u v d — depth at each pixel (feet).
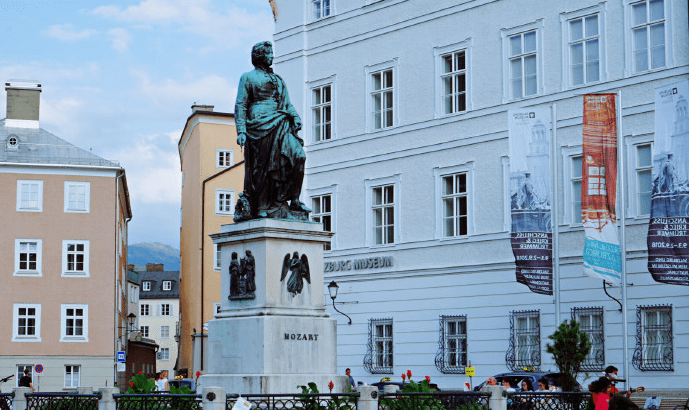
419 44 119.44
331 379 50.90
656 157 88.38
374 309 122.31
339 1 129.39
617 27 100.37
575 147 102.89
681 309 92.58
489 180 110.93
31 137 191.62
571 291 101.96
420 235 117.70
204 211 209.56
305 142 132.26
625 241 94.63
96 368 183.11
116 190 188.65
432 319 115.34
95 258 186.29
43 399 51.78
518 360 105.70
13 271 182.80
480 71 112.78
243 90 53.98
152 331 422.41
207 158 215.72
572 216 102.89
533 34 108.06
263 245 51.16
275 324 50.11
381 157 122.62
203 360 206.49
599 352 98.68
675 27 95.71
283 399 45.62
